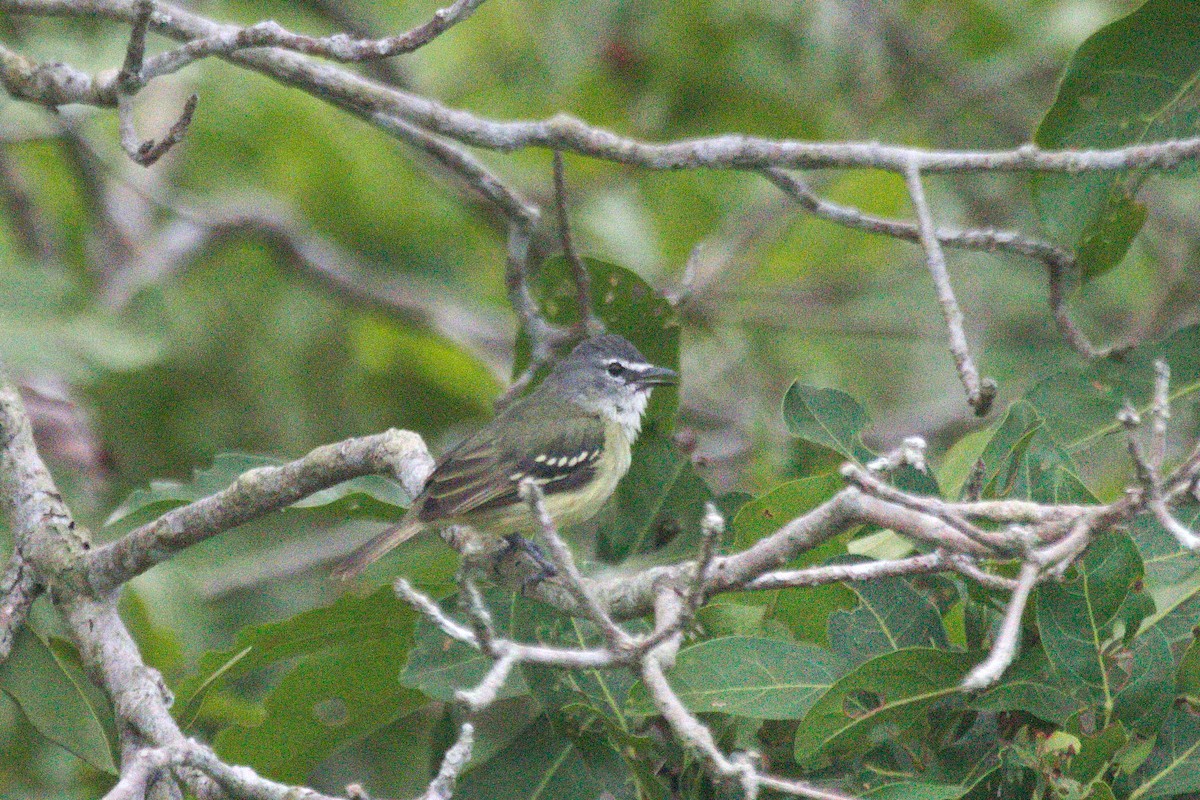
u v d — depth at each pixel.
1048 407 10.62
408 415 18.53
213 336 18.00
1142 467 6.53
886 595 8.55
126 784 6.91
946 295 10.04
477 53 19.39
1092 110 10.93
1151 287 19.56
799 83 19.12
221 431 17.44
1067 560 7.06
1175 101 10.82
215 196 18.59
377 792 14.12
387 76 18.58
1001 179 20.38
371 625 10.23
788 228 19.89
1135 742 7.89
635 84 19.28
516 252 12.70
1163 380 6.81
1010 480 8.81
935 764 8.16
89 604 9.64
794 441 12.79
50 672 9.65
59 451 14.29
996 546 6.85
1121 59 10.62
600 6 19.25
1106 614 7.84
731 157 10.95
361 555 10.29
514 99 19.19
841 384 20.45
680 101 19.08
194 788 8.20
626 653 6.85
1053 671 7.86
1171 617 8.56
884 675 7.90
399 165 18.80
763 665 8.43
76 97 9.98
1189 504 8.75
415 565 12.84
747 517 9.42
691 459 11.41
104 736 9.55
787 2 18.78
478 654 9.85
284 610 15.64
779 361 20.48
